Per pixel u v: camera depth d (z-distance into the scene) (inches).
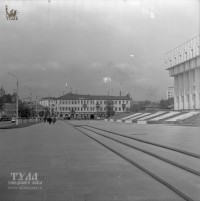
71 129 1620.3
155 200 265.6
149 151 590.6
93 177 360.5
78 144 778.2
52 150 642.2
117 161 485.4
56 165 446.3
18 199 271.3
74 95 6220.5
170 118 2541.8
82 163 464.8
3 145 757.9
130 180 344.2
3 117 3784.5
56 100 6107.3
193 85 3184.1
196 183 322.3
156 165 436.8
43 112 4830.2
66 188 308.2
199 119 2145.7
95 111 6097.4
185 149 606.5
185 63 3240.7
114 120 3609.7
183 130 1400.1
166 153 563.5
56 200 267.1
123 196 278.4
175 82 3641.7
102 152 605.6
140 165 434.3
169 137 957.8
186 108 3376.0
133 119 3105.3
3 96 2709.2
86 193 289.1
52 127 1887.3
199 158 491.8
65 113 6092.5
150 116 3051.2
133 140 871.1
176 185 313.1
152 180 343.9
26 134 1203.2
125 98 6131.9
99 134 1172.5
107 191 295.9
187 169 394.0
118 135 1096.2
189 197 266.1
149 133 1179.9
